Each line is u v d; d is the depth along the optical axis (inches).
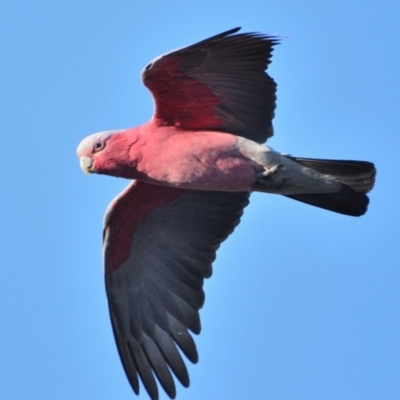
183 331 566.9
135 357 566.9
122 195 561.9
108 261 573.6
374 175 529.0
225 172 526.0
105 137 540.4
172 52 491.8
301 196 544.4
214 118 529.7
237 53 502.9
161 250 578.6
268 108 525.7
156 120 531.8
